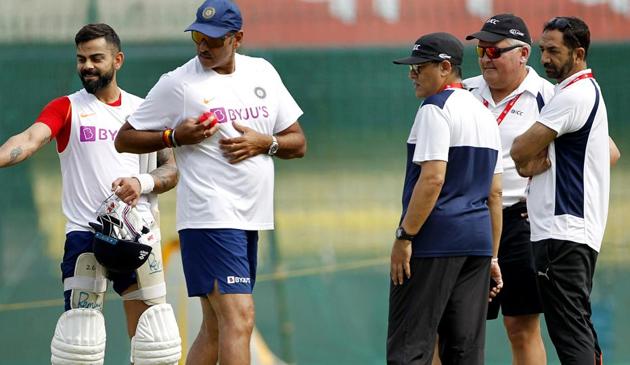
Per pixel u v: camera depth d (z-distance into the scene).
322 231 31.92
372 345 31.36
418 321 20.83
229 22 20.11
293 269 31.61
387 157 32.22
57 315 30.97
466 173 20.81
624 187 32.22
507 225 24.34
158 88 20.52
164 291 23.64
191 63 20.78
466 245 20.78
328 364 31.23
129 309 23.61
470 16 32.88
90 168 23.03
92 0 31.78
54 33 31.69
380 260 31.89
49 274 31.08
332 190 32.09
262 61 21.50
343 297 31.64
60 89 31.62
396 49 32.44
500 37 23.91
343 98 32.25
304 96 32.22
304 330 31.28
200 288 20.50
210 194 20.42
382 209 32.09
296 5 32.47
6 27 31.55
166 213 31.39
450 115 20.58
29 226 31.14
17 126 31.45
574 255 21.77
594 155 21.94
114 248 21.92
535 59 32.78
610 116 32.53
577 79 21.97
